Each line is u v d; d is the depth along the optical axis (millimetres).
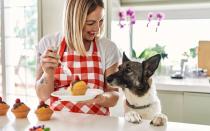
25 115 1172
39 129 952
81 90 1152
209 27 2768
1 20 2562
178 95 2312
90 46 1526
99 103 1378
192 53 2838
